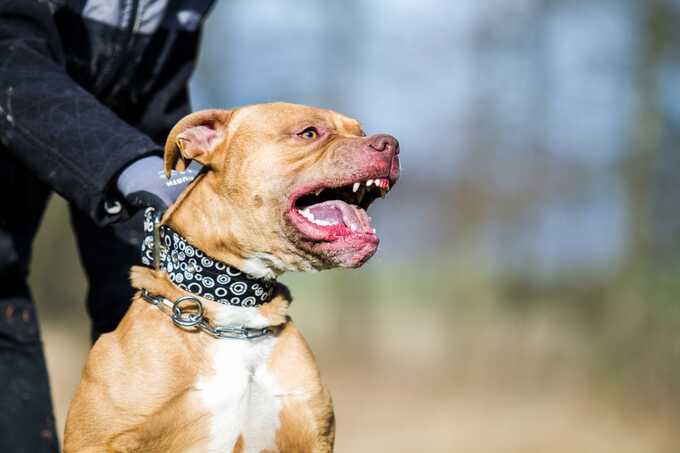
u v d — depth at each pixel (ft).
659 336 53.72
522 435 45.06
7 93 13.29
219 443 13.79
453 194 74.28
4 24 13.80
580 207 66.90
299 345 14.40
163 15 15.88
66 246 82.99
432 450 41.70
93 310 15.34
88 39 15.30
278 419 13.99
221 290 13.92
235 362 13.80
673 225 58.39
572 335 64.28
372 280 78.43
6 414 14.01
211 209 14.10
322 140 14.26
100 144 13.04
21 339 14.57
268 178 13.97
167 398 13.35
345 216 13.82
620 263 59.62
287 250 13.98
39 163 13.15
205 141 14.44
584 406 51.47
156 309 13.75
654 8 59.47
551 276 68.74
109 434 13.11
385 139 13.78
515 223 70.64
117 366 13.37
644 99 60.03
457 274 72.64
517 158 70.23
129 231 15.49
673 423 47.83
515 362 61.62
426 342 72.95
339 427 47.88
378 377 63.93
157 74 16.34
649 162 59.72
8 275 14.75
